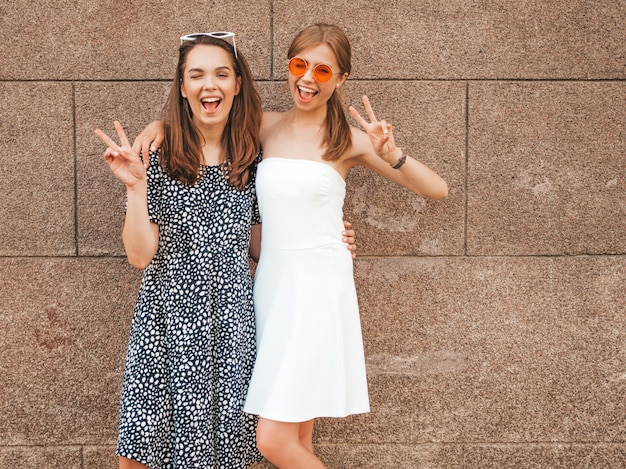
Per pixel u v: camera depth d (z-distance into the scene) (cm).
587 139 338
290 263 269
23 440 337
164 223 262
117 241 333
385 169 280
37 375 336
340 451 343
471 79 334
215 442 266
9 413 336
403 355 341
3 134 328
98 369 336
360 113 335
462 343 341
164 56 329
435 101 334
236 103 273
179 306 261
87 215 332
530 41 333
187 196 263
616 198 340
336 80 270
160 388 261
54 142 330
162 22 327
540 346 342
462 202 338
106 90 329
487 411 343
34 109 328
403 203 338
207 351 261
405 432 343
